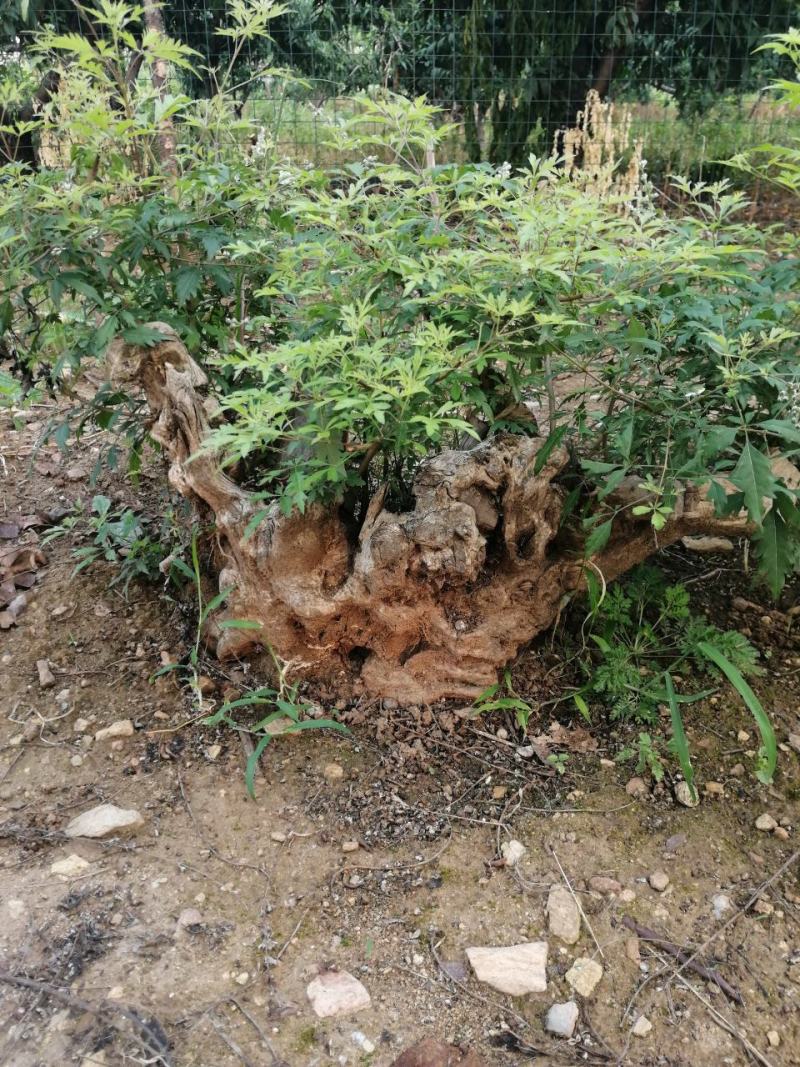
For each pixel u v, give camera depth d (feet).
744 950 6.43
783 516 6.70
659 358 6.91
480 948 6.33
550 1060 5.72
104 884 6.72
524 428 7.71
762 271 7.71
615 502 7.50
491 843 7.13
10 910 6.50
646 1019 5.98
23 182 8.20
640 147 17.58
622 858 7.04
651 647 8.84
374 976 6.16
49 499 11.27
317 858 6.97
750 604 9.65
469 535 7.18
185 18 19.95
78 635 9.17
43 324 9.01
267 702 7.82
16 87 9.09
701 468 6.75
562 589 8.13
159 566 9.52
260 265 8.41
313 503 7.27
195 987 6.03
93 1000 5.90
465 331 6.68
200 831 7.18
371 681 8.29
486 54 22.97
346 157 15.11
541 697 8.44
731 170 23.24
